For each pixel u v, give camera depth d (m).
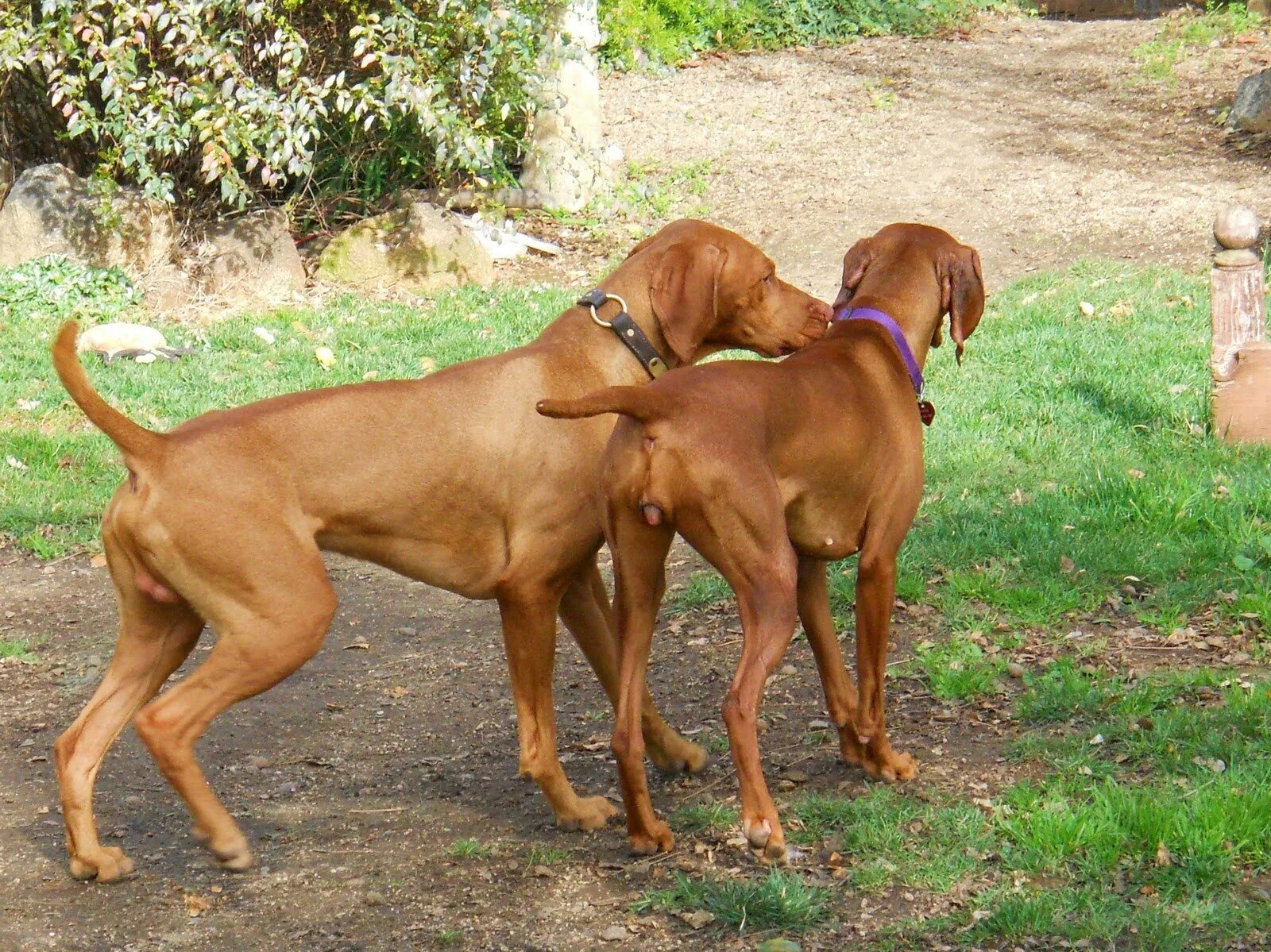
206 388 9.41
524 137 14.01
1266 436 7.29
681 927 3.54
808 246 12.85
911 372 4.23
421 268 12.18
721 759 4.67
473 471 3.93
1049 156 14.51
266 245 11.98
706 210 13.98
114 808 4.57
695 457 3.50
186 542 3.61
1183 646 5.11
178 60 11.07
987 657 5.18
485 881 3.89
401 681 5.74
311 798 4.63
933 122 15.75
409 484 3.87
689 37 18.67
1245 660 4.93
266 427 3.74
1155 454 7.23
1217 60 16.62
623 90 17.50
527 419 3.99
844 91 16.98
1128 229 12.43
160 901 3.87
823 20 19.27
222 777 4.83
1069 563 5.86
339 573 7.14
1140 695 4.63
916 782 4.25
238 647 3.68
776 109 16.58
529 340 10.39
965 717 4.73
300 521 3.74
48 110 12.68
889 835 3.85
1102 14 19.70
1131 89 16.17
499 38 11.70
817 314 4.40
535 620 4.05
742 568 3.56
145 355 10.09
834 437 3.81
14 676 5.83
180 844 4.27
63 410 9.03
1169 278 10.93
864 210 13.56
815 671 5.33
